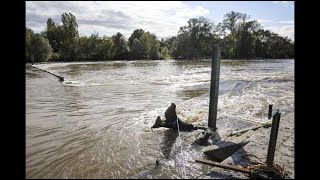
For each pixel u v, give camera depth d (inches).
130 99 699.4
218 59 410.0
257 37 4003.4
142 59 3705.7
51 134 414.9
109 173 291.0
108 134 418.9
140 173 286.2
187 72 1534.2
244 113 539.5
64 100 681.0
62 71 1588.3
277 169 261.9
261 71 1545.3
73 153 344.2
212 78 418.0
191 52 3700.8
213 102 423.5
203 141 377.1
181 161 320.5
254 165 277.3
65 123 475.2
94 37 3442.4
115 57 3619.6
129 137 405.7
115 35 3727.9
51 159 324.8
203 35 3782.0
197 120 492.4
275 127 258.2
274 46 4153.5
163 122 442.6
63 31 3270.2
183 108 589.9
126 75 1339.8
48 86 928.9
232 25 3796.8
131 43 4252.0
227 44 3880.4
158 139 396.8
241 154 312.3
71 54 3245.6
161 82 1047.0
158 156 335.9
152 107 607.2
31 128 441.4
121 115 534.6
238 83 954.7
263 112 545.0
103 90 844.6
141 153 345.4
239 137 387.2
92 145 372.5
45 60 2817.4
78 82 1038.4
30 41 2721.5
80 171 295.6
